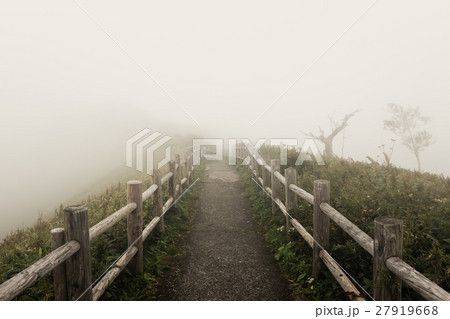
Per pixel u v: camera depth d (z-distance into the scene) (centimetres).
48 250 443
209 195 1053
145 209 606
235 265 500
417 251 366
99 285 333
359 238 295
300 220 553
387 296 250
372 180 629
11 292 192
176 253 557
